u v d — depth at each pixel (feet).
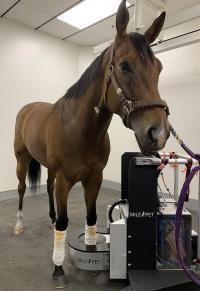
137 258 4.02
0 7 8.69
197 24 8.60
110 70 3.12
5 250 5.33
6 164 9.68
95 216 4.60
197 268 3.96
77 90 3.95
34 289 4.03
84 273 4.52
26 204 8.85
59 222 4.09
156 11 7.97
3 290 4.00
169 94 9.41
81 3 8.32
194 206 8.55
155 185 3.94
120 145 11.35
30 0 8.20
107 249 4.47
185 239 4.05
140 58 2.73
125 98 2.86
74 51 11.95
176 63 9.10
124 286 4.15
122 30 2.97
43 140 4.83
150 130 2.58
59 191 4.09
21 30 9.91
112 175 11.69
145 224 3.98
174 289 3.60
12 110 9.82
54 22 9.76
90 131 3.76
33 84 10.47
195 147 8.70
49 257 5.08
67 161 3.96
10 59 9.64
